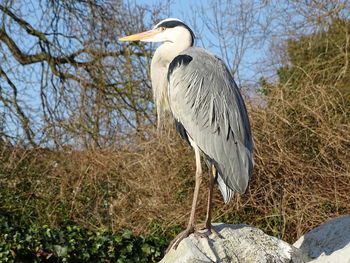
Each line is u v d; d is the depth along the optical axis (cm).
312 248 520
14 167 1052
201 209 909
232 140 519
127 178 984
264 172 880
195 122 532
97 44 1329
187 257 469
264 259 477
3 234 772
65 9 1316
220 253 479
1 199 1013
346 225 515
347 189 871
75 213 997
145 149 982
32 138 1148
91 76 1319
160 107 596
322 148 880
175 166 944
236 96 535
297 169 877
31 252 722
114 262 749
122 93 1310
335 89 966
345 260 471
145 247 756
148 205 930
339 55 1123
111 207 971
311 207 848
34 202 1017
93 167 1006
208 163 528
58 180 1045
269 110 930
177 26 587
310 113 924
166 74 583
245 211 906
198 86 533
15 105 1217
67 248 728
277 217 871
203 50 559
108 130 1217
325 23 1227
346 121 930
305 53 1271
